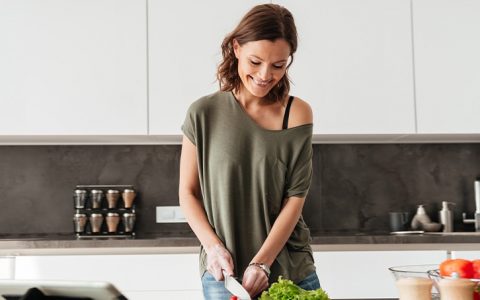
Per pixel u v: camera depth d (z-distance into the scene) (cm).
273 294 150
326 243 362
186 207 212
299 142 208
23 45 392
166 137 407
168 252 364
